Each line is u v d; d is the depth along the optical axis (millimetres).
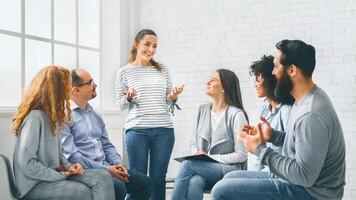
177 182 3076
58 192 2572
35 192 2594
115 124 5125
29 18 4152
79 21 4895
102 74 5277
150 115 3924
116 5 5250
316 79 4707
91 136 3328
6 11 3879
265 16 4930
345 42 4566
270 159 2150
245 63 5027
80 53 4902
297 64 2236
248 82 5004
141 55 3982
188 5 5328
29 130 2520
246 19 5023
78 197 2570
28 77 4121
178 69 5387
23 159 2482
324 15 4660
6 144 3537
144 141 3912
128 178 3293
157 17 5500
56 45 4520
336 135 2129
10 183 2568
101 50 5277
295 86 2264
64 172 2680
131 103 3957
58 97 2682
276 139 2449
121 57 5285
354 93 4527
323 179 2152
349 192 4539
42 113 2607
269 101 3027
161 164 3957
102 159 3340
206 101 5211
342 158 2189
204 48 5246
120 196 3102
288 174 2078
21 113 2607
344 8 4566
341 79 4590
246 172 2697
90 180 2682
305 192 2170
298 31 4781
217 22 5168
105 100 5246
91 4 5117
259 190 2256
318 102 2123
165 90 4066
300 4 4766
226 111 3316
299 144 2074
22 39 4051
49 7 4422
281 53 2289
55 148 2672
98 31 5234
